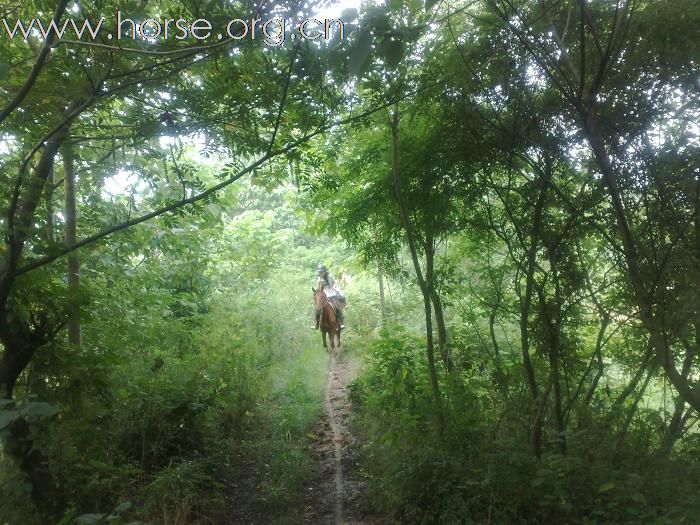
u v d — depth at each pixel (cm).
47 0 457
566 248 534
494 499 477
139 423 654
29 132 557
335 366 1370
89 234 728
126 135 584
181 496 562
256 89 538
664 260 416
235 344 995
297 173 677
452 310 1045
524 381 617
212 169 1225
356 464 709
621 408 518
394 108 618
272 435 776
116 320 779
